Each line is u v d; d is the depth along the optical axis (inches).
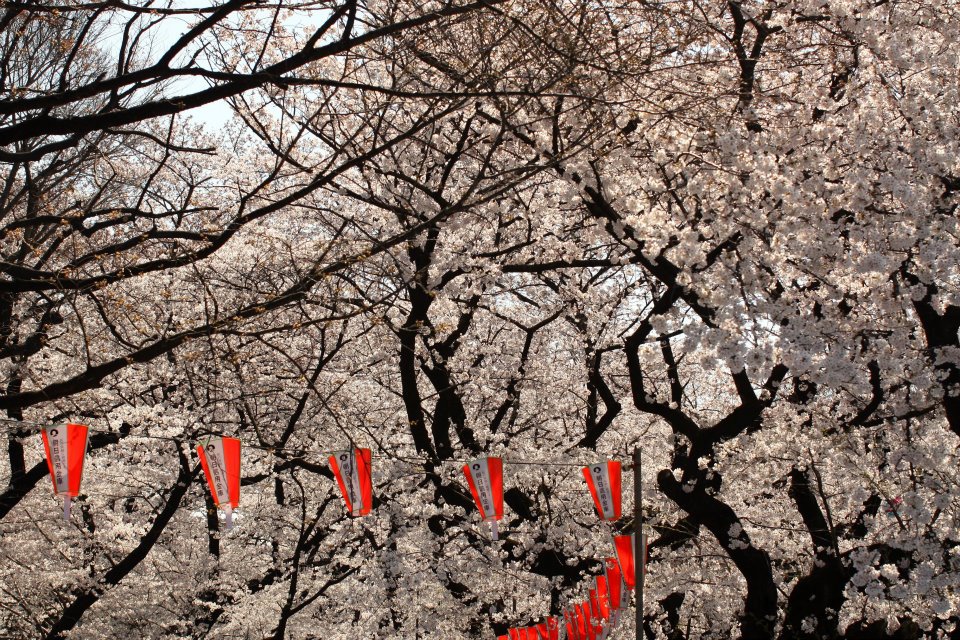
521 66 358.0
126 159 542.6
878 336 419.8
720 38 446.9
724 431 453.7
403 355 503.5
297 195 291.9
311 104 513.0
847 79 447.5
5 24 260.8
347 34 261.9
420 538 522.3
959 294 398.6
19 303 493.0
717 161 428.8
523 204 514.6
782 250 407.8
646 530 531.2
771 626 453.4
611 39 333.1
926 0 428.1
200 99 256.2
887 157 409.4
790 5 434.9
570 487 559.8
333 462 358.9
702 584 583.8
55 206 461.4
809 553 554.6
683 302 458.9
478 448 539.8
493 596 558.9
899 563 423.8
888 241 401.7
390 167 503.2
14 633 603.8
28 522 605.9
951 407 413.1
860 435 467.5
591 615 449.4
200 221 461.4
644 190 452.1
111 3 259.8
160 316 514.3
